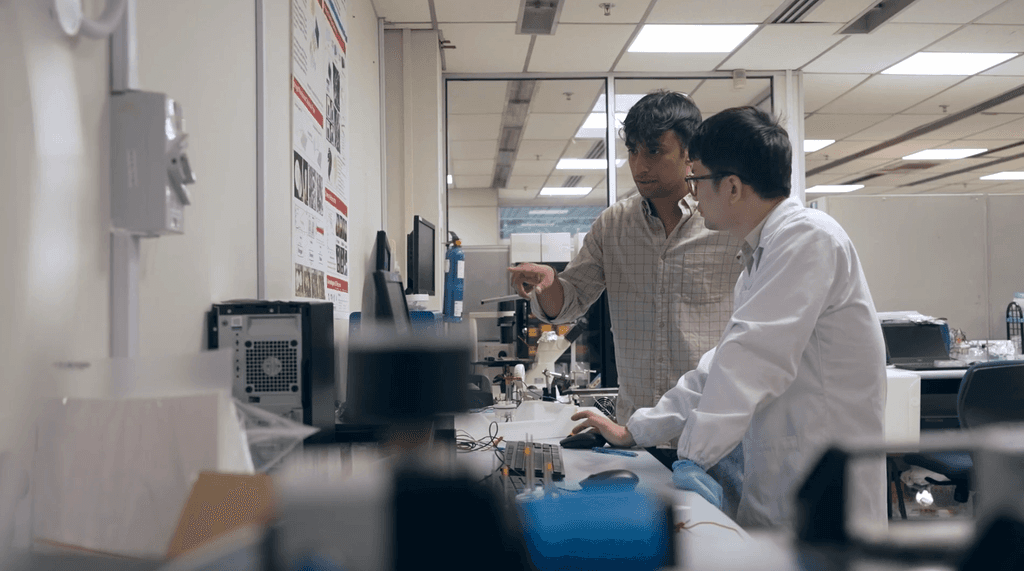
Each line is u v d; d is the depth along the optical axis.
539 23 3.71
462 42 3.90
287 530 0.32
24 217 0.58
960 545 0.37
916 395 2.59
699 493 1.01
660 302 1.84
